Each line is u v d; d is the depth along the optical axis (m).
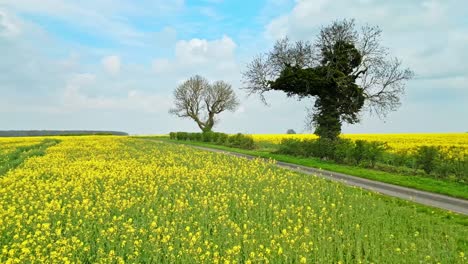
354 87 43.41
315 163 34.25
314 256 11.15
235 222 14.21
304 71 43.84
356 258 11.12
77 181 20.91
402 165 31.44
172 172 24.47
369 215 15.73
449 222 15.99
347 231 13.41
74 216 14.14
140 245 11.15
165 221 13.81
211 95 94.12
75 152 38.50
